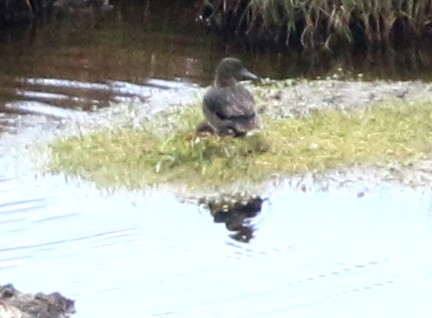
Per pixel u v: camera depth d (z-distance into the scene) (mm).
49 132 15227
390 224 12594
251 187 13500
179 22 20531
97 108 16203
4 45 19203
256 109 15031
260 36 19531
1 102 16391
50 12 20812
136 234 12312
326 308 10844
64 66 18125
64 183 13570
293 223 12672
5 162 14203
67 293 11039
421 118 15406
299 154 14211
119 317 10617
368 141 14633
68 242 12102
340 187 13516
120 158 14172
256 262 11711
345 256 11852
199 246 12070
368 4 19156
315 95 16516
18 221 12586
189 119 15320
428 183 13570
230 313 10727
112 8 21266
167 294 11039
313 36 19219
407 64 18609
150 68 18172
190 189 13445
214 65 18375
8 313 10281
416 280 11344
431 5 19500
